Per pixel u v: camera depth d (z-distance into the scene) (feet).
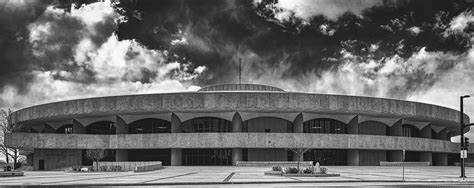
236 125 184.65
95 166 154.40
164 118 196.03
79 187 79.66
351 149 196.44
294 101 177.47
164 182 88.84
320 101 180.04
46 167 195.62
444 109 211.82
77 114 192.95
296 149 168.96
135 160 201.26
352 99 184.03
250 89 223.71
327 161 198.70
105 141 189.16
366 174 122.11
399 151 209.97
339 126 202.49
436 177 111.34
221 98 176.24
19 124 233.76
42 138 188.03
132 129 203.00
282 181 91.81
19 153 258.37
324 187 77.30
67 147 187.93
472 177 112.37
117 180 95.76
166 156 198.18
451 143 226.99
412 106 197.26
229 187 78.43
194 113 189.98
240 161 181.78
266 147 178.50
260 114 189.57
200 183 86.63
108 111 185.68
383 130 211.41
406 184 87.35
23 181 95.14
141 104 180.86
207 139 179.42
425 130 223.51
